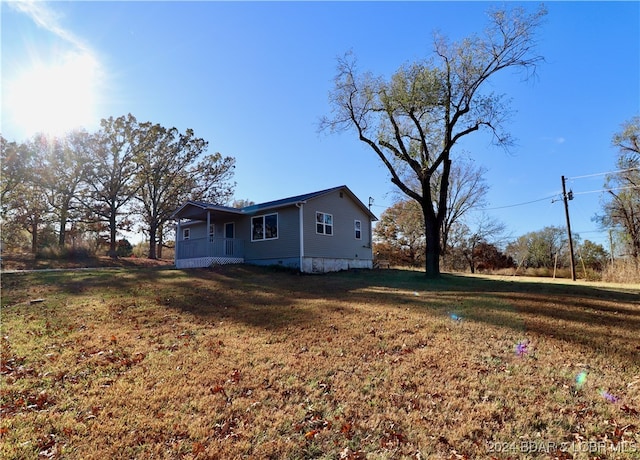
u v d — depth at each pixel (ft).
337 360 15.90
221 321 23.24
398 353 16.79
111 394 12.64
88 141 85.40
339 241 64.49
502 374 14.25
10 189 82.79
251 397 12.41
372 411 11.43
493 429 10.37
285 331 20.65
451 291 36.24
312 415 11.19
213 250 57.47
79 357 16.51
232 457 9.07
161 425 10.55
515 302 29.04
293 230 56.59
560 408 11.51
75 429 10.37
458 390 12.85
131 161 90.38
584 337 18.94
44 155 83.61
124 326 22.16
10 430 10.32
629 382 13.48
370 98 50.34
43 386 13.42
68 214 87.20
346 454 9.22
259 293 33.99
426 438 9.91
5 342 18.80
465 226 114.83
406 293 34.63
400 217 120.37
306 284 40.98
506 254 127.13
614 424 10.55
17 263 69.82
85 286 36.14
